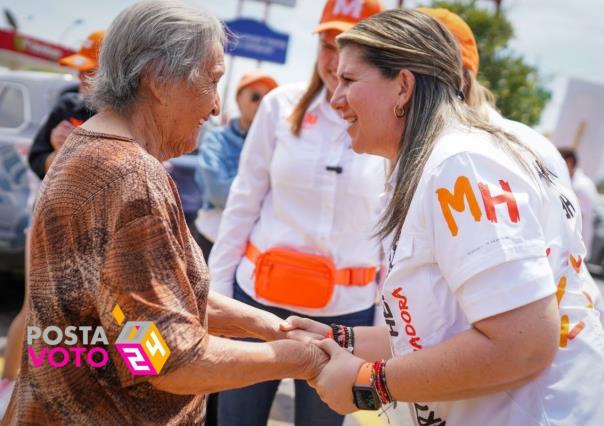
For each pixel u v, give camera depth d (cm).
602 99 1035
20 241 430
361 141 153
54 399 128
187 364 124
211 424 283
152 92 134
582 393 136
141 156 126
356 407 145
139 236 120
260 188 240
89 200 123
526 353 123
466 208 126
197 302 136
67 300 124
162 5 135
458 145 132
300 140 225
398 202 141
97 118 137
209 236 368
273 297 223
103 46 137
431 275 137
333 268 223
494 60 1535
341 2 220
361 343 182
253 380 139
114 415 128
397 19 146
